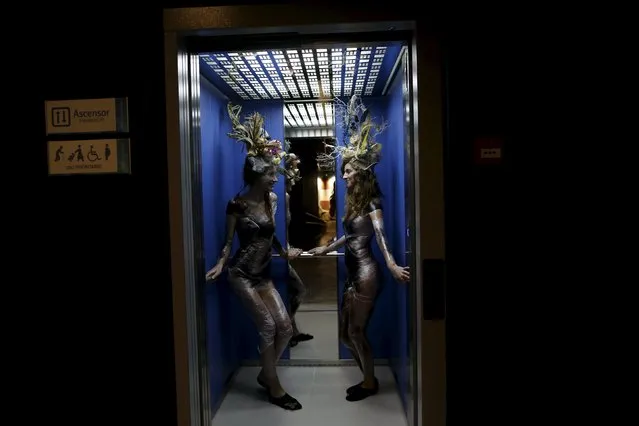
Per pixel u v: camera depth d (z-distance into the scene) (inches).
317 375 113.7
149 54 59.9
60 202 61.7
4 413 64.1
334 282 120.3
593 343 58.7
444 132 58.2
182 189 60.9
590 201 57.4
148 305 61.9
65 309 62.5
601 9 56.2
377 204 95.0
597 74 56.6
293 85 103.5
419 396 62.2
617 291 58.0
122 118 60.3
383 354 117.6
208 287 93.1
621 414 59.2
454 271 58.7
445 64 57.7
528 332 59.0
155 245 61.3
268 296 98.0
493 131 57.6
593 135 57.0
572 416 59.7
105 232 61.6
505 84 57.3
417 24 57.6
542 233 58.1
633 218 57.2
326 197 117.2
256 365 119.9
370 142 98.7
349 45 65.3
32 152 61.7
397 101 98.7
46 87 60.9
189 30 59.4
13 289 62.7
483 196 58.1
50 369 63.3
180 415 62.2
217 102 103.8
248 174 97.2
